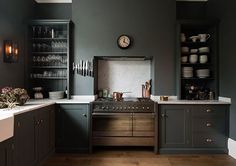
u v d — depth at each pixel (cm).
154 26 395
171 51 396
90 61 395
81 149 363
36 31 410
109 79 436
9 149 209
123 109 363
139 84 436
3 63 319
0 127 186
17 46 343
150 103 362
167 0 396
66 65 405
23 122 246
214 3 404
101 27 396
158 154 359
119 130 364
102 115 361
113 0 396
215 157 346
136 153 364
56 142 364
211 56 406
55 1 434
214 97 395
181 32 421
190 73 396
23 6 382
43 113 311
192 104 360
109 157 345
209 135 361
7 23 329
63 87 429
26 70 390
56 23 386
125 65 436
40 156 302
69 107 364
